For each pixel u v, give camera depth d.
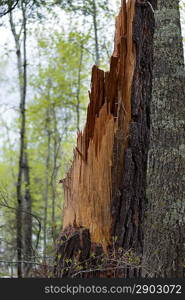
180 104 8.13
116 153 8.69
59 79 19.25
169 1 8.44
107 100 8.96
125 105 8.96
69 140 19.28
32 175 22.52
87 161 8.95
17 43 18.39
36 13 12.74
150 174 8.13
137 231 8.60
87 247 8.27
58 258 8.30
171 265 7.83
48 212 19.69
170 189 7.96
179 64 8.25
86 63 19.83
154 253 7.91
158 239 7.93
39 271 8.66
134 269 8.22
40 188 21.66
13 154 25.36
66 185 9.53
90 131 9.07
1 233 14.02
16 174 25.64
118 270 8.16
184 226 7.90
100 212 8.59
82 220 8.78
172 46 8.28
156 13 8.48
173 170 7.98
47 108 19.88
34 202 21.91
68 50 19.09
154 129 8.18
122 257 7.91
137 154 8.77
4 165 26.12
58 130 20.23
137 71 9.00
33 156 23.02
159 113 8.16
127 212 8.60
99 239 8.48
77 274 8.14
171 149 8.02
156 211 8.00
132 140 8.80
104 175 8.68
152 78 8.97
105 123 8.83
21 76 19.62
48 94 19.48
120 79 9.02
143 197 8.71
